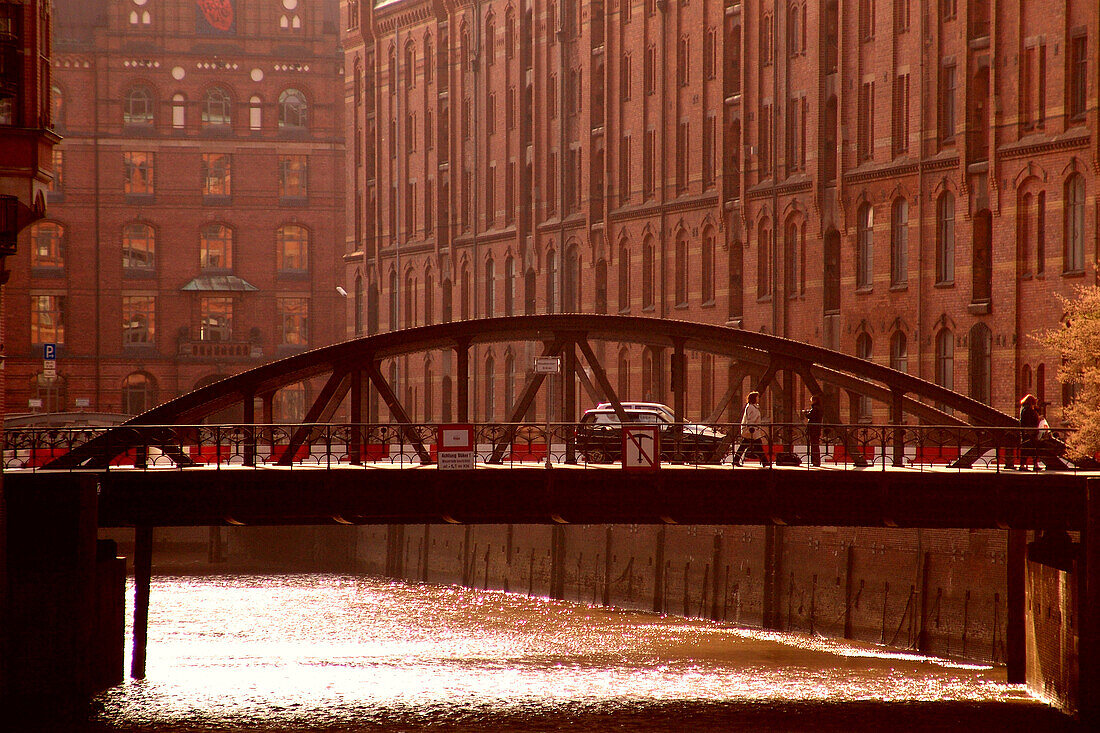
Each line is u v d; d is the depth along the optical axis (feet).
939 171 434.71
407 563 520.42
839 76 474.49
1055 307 396.37
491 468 263.90
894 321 450.71
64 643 246.47
